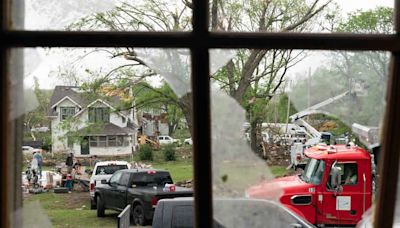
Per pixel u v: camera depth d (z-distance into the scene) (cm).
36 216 132
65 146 1275
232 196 122
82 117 1200
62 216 1104
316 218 826
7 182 108
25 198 140
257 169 123
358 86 148
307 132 813
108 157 1487
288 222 126
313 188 821
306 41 112
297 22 982
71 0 153
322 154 830
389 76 115
